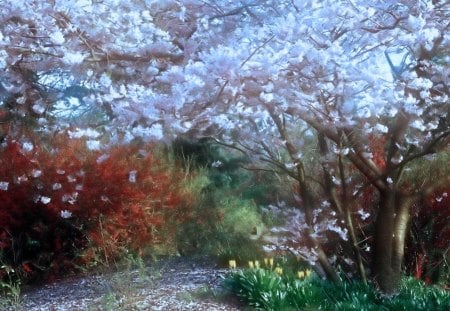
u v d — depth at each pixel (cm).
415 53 588
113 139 572
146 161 945
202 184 1159
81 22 493
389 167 662
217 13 545
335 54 459
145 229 920
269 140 635
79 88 635
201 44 533
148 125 521
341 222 701
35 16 484
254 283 621
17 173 864
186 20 546
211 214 1050
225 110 503
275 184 1034
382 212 682
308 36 474
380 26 515
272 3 537
